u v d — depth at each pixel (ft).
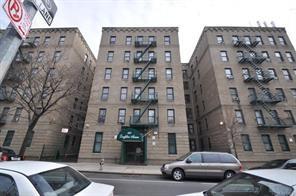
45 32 90.68
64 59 82.43
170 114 73.46
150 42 89.25
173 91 77.41
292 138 70.85
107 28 92.22
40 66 63.16
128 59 85.51
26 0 9.94
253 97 77.36
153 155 66.23
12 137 69.26
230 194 10.94
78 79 71.41
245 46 87.30
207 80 91.40
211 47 88.43
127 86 78.84
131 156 67.82
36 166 10.62
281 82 80.89
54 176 10.55
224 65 84.07
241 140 70.13
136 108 74.28
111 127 70.95
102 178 36.14
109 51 86.94
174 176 35.35
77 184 11.02
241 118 74.28
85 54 100.94
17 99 68.59
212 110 84.33
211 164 35.65
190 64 123.03
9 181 9.04
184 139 68.95
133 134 63.67
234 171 35.27
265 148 69.51
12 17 8.46
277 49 88.12
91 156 66.39
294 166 31.94
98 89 77.92
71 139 87.10
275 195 8.94
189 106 115.24
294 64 84.79
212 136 83.61
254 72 82.38
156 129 70.08
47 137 69.00
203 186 29.55
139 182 32.19
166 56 85.71
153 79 78.33
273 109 75.87
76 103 90.84
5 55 8.55
